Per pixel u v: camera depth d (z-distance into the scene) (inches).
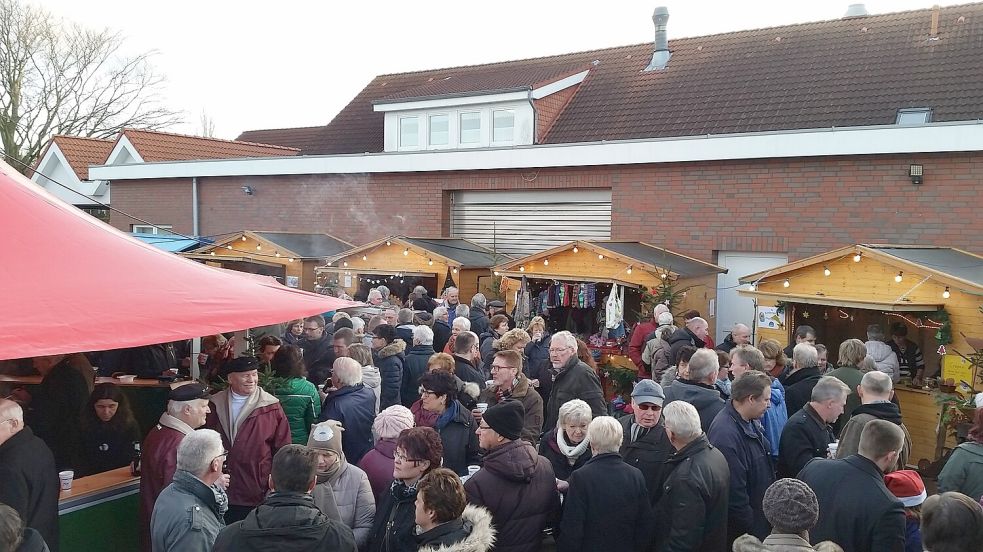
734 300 510.9
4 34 957.2
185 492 148.6
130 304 185.2
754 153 483.5
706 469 165.6
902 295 351.3
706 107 616.1
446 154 616.4
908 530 167.0
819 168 469.7
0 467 154.2
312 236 653.3
